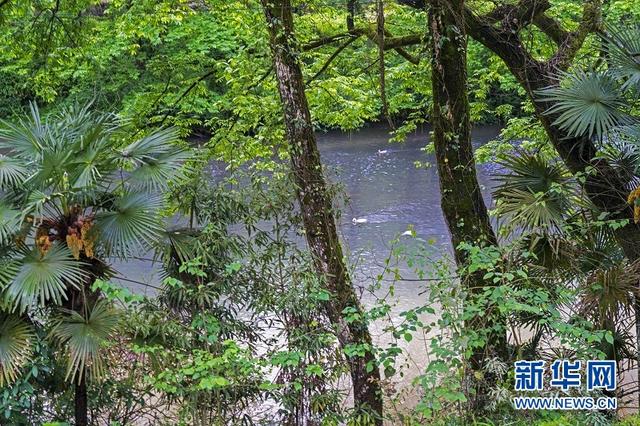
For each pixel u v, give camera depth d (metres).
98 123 4.56
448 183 5.72
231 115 8.78
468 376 4.78
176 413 5.41
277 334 5.45
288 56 5.56
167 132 4.83
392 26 8.34
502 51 6.34
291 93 5.57
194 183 5.28
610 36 5.43
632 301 4.89
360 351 4.86
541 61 6.55
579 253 5.38
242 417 5.37
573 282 5.29
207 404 5.12
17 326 4.40
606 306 4.81
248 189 5.59
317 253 5.53
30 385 4.53
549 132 6.16
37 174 4.34
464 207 5.70
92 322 4.44
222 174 7.75
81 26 8.21
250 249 5.37
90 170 4.34
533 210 5.19
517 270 4.76
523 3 6.32
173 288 5.05
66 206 4.41
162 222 4.64
